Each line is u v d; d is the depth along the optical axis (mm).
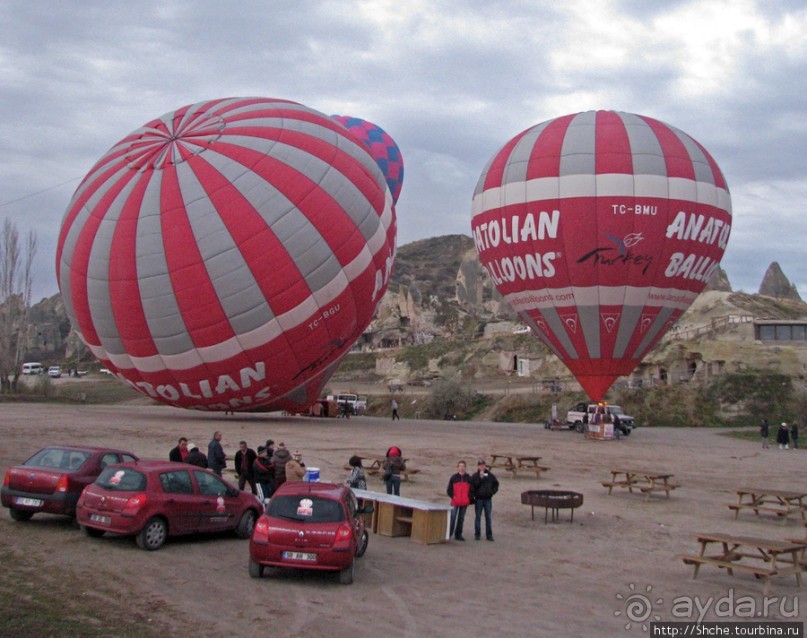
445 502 17891
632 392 58719
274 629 8578
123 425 32812
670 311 36688
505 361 89250
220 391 34156
